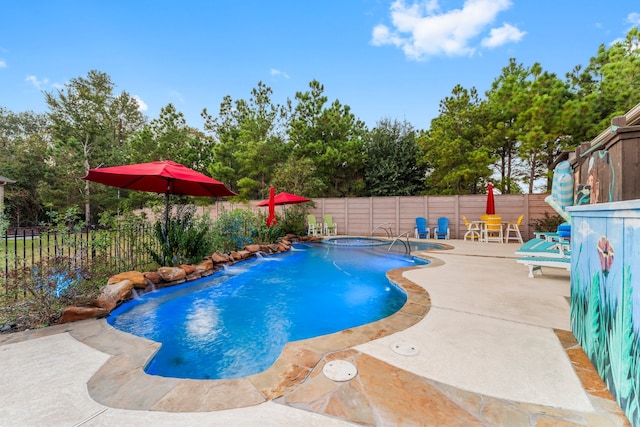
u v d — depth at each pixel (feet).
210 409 5.67
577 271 8.45
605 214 6.38
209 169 59.72
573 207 8.77
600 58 34.96
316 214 49.90
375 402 5.80
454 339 8.68
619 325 5.63
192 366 8.95
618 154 6.81
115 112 86.33
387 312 13.82
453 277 17.17
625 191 6.60
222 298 15.99
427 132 56.08
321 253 31.83
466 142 47.83
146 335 11.18
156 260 19.26
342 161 59.16
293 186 48.11
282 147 59.16
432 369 7.02
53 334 9.61
